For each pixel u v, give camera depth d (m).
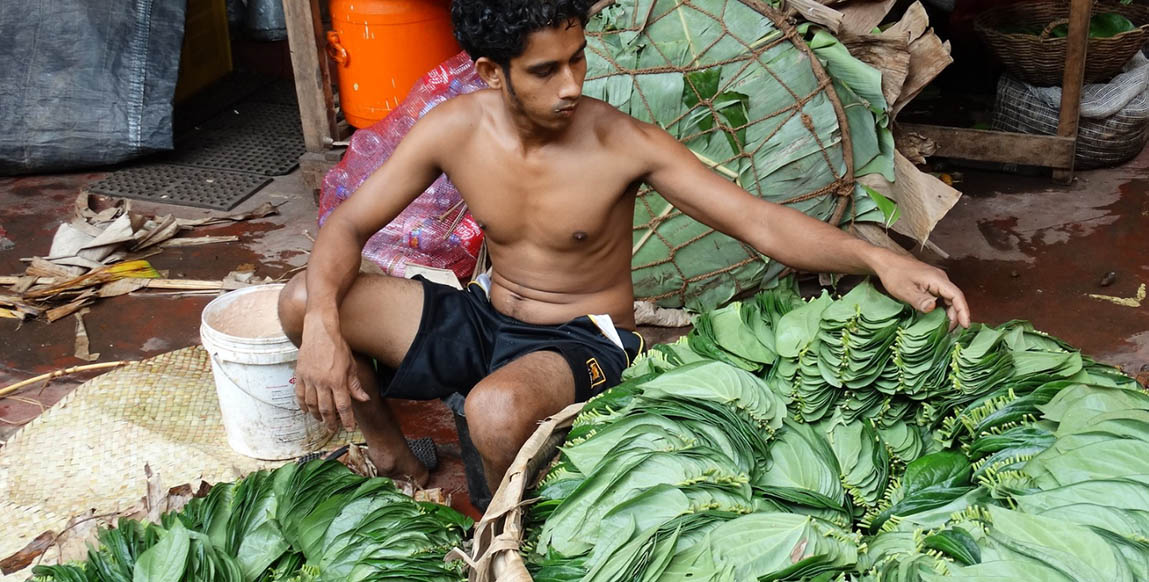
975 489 1.38
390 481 1.79
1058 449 1.35
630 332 2.03
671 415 1.48
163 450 2.36
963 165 4.21
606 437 1.48
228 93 5.41
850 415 1.54
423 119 1.93
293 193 4.20
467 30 1.64
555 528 1.37
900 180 2.89
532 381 1.78
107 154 4.41
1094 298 3.09
